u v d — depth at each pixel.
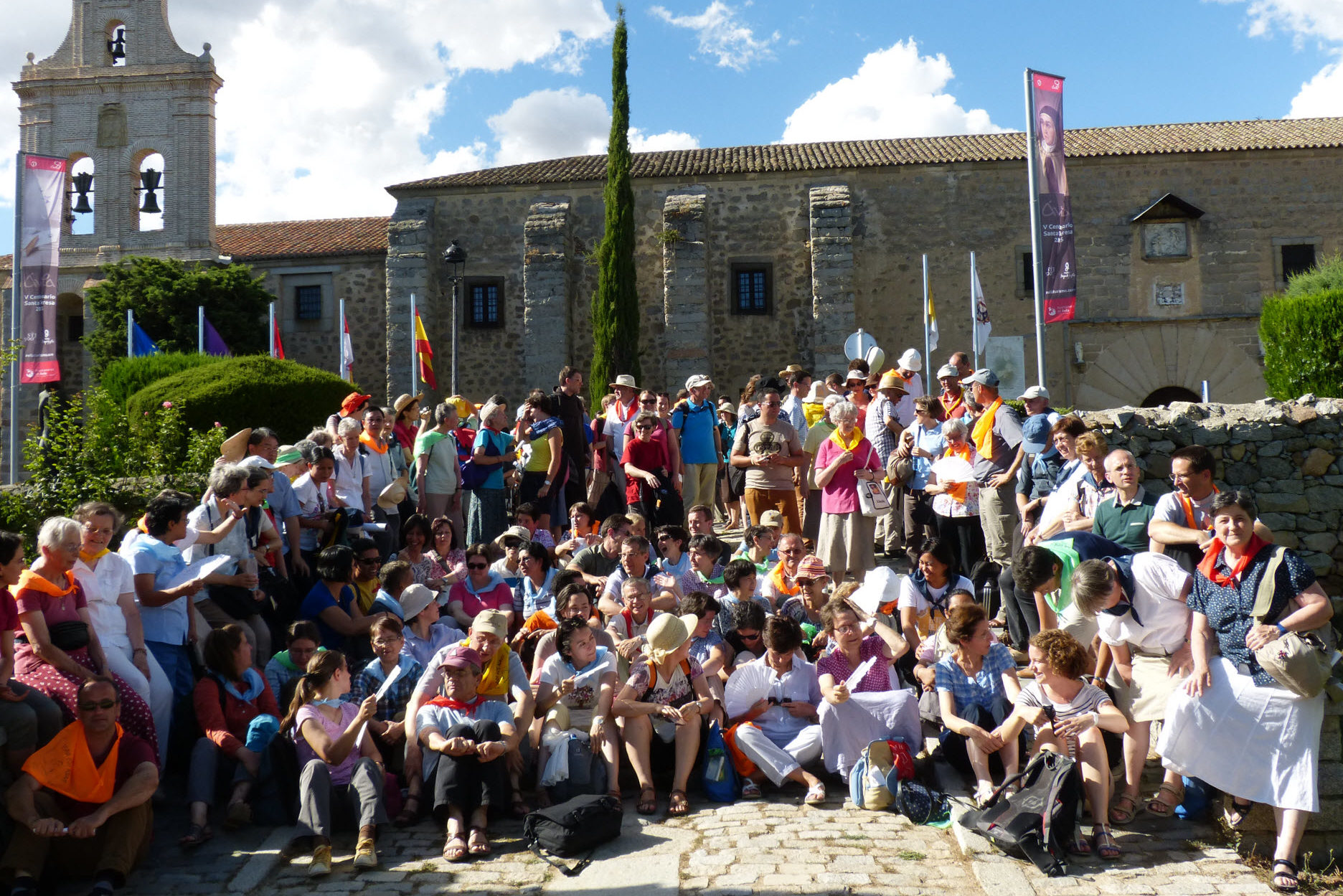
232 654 6.84
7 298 29.31
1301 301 13.61
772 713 7.14
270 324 27.69
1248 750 5.80
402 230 24.45
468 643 6.75
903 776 6.65
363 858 5.91
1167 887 5.52
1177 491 6.72
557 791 6.63
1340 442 9.17
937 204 23.94
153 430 12.72
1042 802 5.85
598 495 11.82
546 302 23.80
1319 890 5.58
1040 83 12.95
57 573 6.16
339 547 8.09
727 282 24.44
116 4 31.22
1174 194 23.17
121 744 5.98
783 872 5.71
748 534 9.56
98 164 30.58
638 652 7.32
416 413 12.68
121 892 5.64
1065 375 23.47
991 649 6.70
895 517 11.02
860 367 11.70
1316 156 23.20
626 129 22.38
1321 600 5.69
